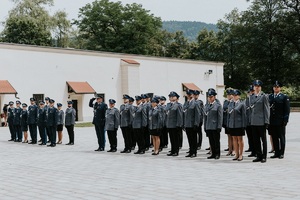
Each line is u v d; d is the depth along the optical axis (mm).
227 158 12836
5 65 33969
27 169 11469
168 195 7387
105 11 67188
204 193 7473
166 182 8750
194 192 7594
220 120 12633
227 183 8406
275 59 65125
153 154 14508
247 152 14328
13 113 21844
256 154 11961
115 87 43625
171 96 14133
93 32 68688
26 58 35406
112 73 43312
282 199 6789
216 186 8117
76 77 39625
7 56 34094
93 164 12148
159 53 84688
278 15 62656
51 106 19234
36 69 36156
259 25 63094
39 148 17969
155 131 14344
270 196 7043
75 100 39906
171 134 14070
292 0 62125
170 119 13984
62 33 62188
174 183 8602
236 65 75188
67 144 19547
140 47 66875
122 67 44250
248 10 65000
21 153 15906
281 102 12211
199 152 14797
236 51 71875
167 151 15617
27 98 35375
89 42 67750
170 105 14117
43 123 19688
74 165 12016
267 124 11508
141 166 11461
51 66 37438
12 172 10984
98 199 7234
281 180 8555
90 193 7801
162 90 48719
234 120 12141
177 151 14102
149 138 16312
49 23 60438
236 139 12211
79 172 10602
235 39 73125
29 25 58500
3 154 15641
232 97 12492
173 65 50156
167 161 12477
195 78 53125
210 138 12797
